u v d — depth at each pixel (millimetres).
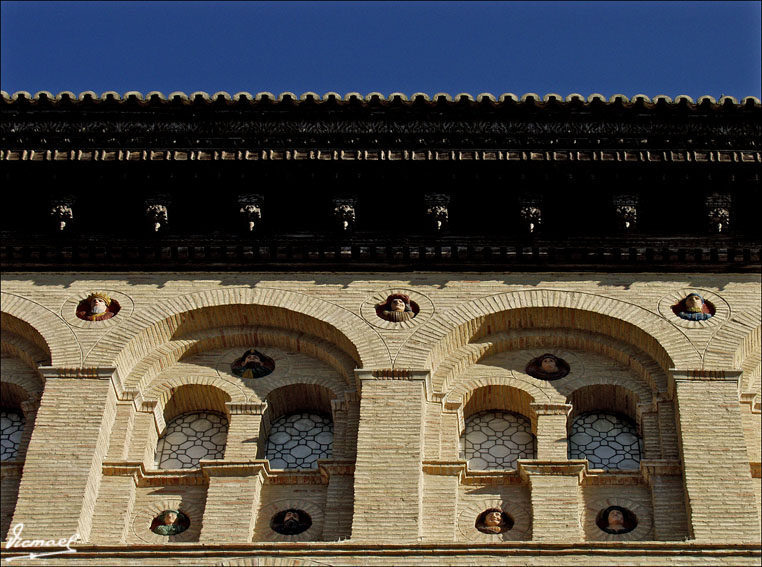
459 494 22938
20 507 22219
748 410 23875
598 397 24625
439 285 25953
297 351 25375
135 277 26203
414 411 23578
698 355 24422
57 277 26219
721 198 26531
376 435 23188
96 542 22078
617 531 22375
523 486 23047
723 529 21844
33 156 26641
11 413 24844
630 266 26234
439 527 22391
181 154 26672
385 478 22531
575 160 26406
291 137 26844
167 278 26172
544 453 23422
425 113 26844
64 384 24031
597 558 21047
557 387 24547
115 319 25281
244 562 21172
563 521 22359
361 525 21938
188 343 25344
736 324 25016
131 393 24297
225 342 25500
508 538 22359
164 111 26906
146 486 23219
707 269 26203
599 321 25281
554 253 26328
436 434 23688
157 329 25219
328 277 26172
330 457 23922
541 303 25438
